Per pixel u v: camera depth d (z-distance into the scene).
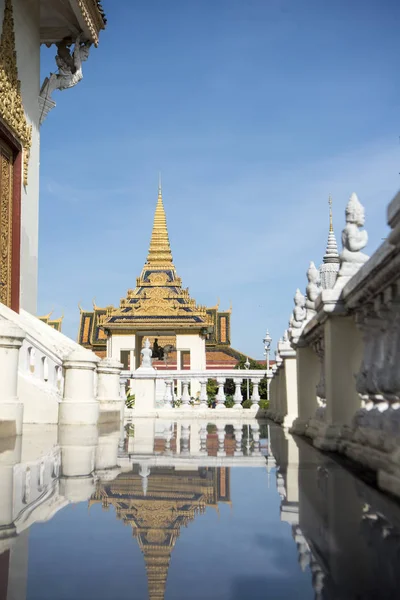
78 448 8.19
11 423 9.85
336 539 3.19
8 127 16.20
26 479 5.25
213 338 66.00
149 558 2.88
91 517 3.72
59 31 20.47
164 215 60.38
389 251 4.85
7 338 9.84
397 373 5.16
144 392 21.28
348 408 7.60
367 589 2.44
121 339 52.47
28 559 2.86
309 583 2.52
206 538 3.24
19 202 16.95
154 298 52.88
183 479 5.31
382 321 5.78
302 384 11.09
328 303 7.41
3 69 15.79
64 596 2.38
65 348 13.45
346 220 7.68
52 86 20.30
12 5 16.59
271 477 5.37
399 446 4.78
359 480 5.14
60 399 12.73
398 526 3.47
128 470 5.90
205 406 22.06
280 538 3.23
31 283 18.00
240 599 2.34
